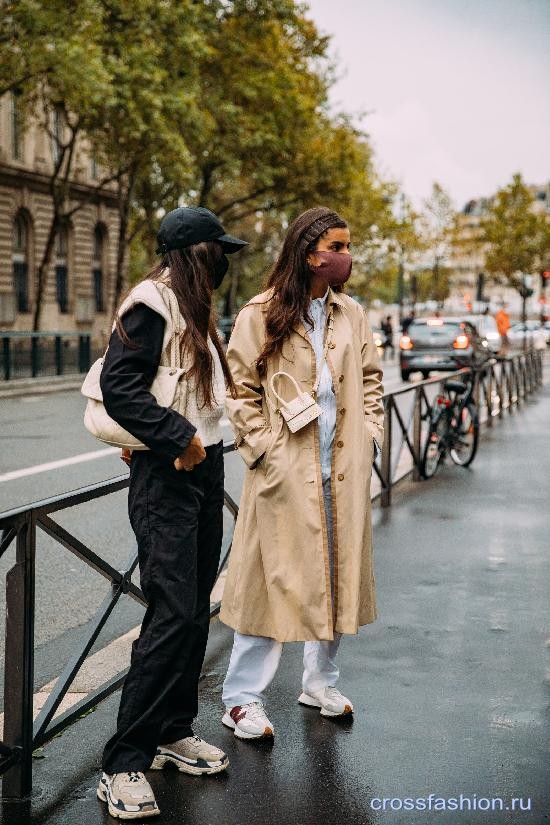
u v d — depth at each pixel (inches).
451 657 194.7
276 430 149.5
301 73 1450.5
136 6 991.6
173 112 1051.3
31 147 1464.1
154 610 131.1
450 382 442.6
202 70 1294.3
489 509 351.6
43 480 407.2
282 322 148.0
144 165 1125.1
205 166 1391.5
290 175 1429.6
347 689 177.2
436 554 281.6
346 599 149.2
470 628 213.5
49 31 893.8
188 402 130.0
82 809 132.6
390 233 2309.3
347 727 160.2
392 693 175.5
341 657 194.1
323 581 147.9
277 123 1352.1
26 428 601.3
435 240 2738.7
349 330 153.6
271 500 149.2
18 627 133.3
